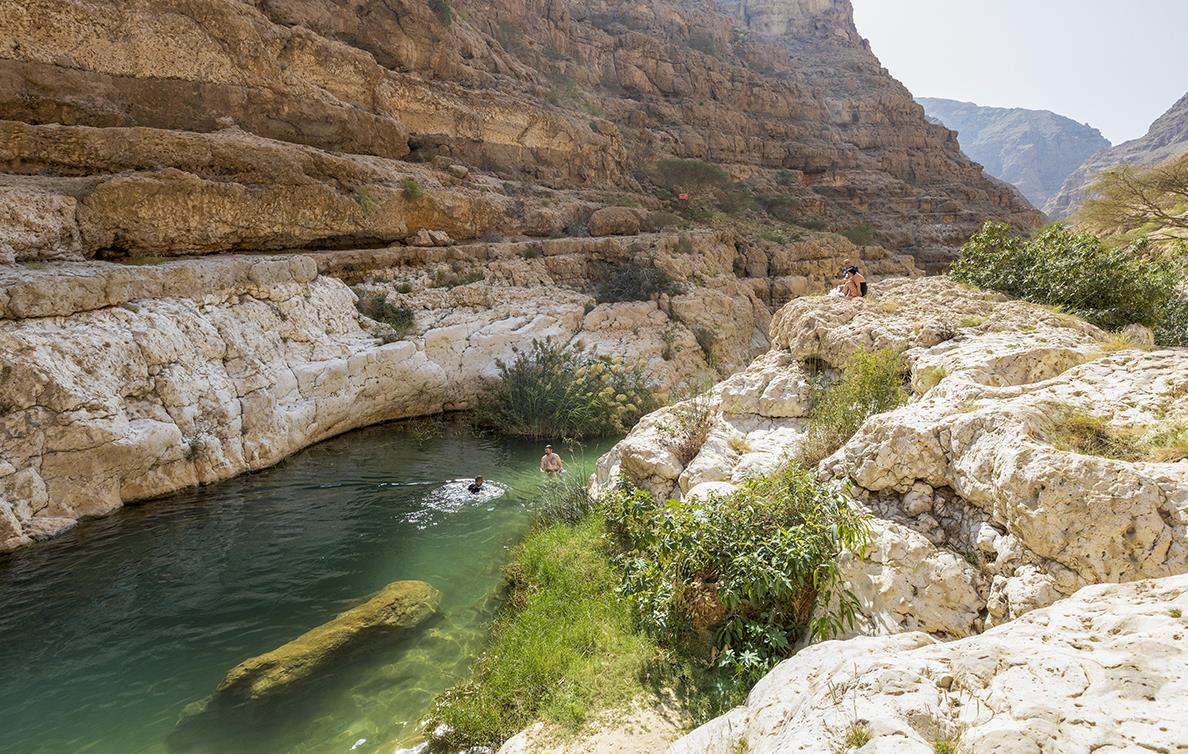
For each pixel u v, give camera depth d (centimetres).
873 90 6781
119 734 479
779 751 229
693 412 830
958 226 5147
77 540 818
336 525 901
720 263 2994
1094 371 527
